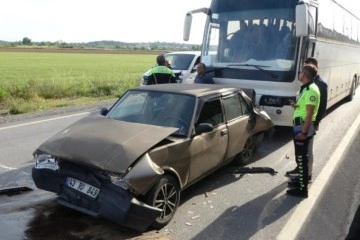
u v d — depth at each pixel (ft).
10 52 289.74
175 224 15.26
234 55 29.19
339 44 38.93
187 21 30.78
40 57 229.25
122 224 13.56
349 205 17.48
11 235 13.74
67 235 13.88
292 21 27.35
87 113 40.91
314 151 26.17
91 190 14.01
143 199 14.23
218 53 29.96
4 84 58.08
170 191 15.39
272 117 27.94
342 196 18.51
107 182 13.67
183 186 16.39
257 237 14.37
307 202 17.71
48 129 32.09
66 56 249.75
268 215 16.28
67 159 14.08
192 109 17.62
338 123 35.96
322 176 21.18
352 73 49.73
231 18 29.48
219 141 18.85
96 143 14.52
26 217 15.20
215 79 29.91
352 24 45.96
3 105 46.44
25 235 13.78
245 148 22.81
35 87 55.31
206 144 17.66
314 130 17.98
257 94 28.04
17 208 16.01
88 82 66.49
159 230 14.74
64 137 15.42
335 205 17.44
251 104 23.29
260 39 28.27
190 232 14.62
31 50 331.98
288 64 27.20
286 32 27.48
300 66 27.30
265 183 20.07
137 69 138.31
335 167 22.75
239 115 21.65
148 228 14.67
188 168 16.48
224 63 29.60
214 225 15.25
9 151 25.05
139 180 13.34
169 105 18.11
